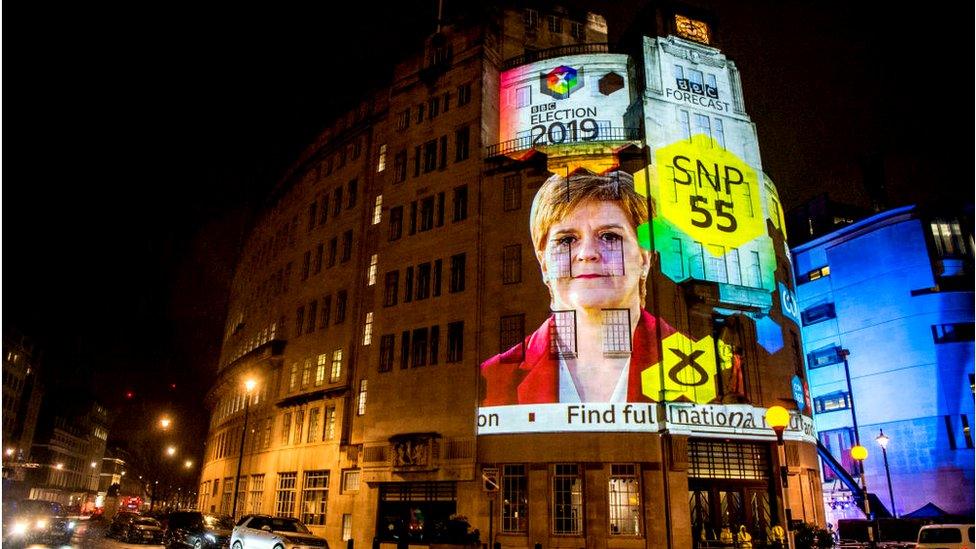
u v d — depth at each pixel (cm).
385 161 4200
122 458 14938
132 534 3753
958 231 4750
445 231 3612
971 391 4338
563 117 3756
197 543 2831
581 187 3372
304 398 4050
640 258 3238
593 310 3156
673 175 3447
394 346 3550
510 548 2873
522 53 4109
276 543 2348
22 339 10088
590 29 4350
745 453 3198
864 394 4791
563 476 2958
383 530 3238
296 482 3956
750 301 3294
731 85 3841
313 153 5072
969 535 2100
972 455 4209
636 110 3612
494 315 3297
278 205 5581
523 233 3403
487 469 3050
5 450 9219
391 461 3253
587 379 3039
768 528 3038
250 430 4747
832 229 5538
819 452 4012
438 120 3941
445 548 2378
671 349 3083
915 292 4678
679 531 2798
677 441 2920
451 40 4116
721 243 3425
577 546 2816
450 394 3234
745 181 3622
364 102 4666
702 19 4012
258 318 5353
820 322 5244
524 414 3044
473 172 3631
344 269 4256
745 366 3225
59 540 3259
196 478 11106
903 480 4431
